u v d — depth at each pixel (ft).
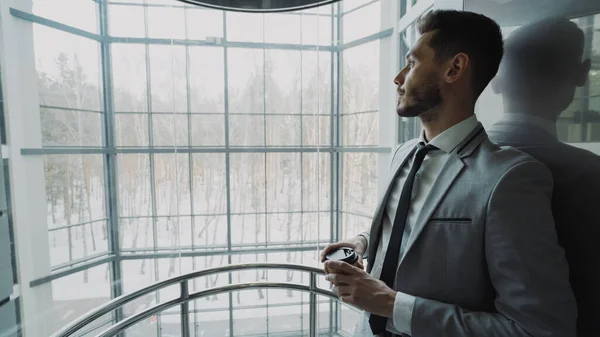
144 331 17.85
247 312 19.15
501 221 1.97
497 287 2.00
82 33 17.39
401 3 16.92
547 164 2.43
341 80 20.03
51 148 16.67
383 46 17.87
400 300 2.22
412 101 2.56
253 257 20.20
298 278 19.47
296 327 19.12
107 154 18.62
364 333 3.30
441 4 3.80
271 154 20.25
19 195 15.66
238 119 19.85
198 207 19.81
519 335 1.82
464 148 2.42
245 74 19.71
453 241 2.20
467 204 2.17
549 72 2.41
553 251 1.91
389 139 17.85
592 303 2.15
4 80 15.05
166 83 19.01
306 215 20.65
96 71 18.06
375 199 18.76
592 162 2.09
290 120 20.22
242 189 20.17
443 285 2.24
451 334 1.99
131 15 18.34
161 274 19.30
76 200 17.63
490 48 2.41
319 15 19.69
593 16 2.10
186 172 19.58
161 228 19.47
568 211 2.28
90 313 3.75
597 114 2.07
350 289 2.43
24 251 15.88
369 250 3.09
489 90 2.97
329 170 20.63
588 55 2.13
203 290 4.78
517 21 2.66
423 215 2.38
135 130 18.92
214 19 19.13
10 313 15.40
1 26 14.80
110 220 18.76
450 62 2.40
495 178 2.09
